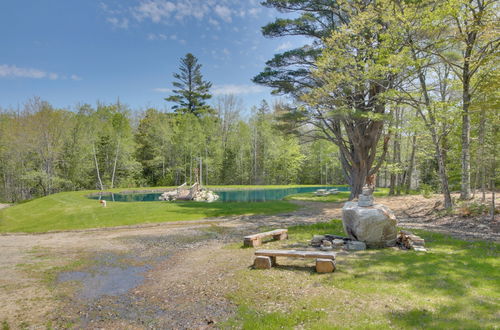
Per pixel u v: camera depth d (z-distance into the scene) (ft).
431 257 22.33
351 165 76.48
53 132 121.29
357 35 50.62
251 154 174.19
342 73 50.34
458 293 15.62
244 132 169.17
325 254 20.68
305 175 187.62
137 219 53.72
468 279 17.57
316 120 71.15
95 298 18.51
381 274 18.97
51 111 122.21
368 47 48.96
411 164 82.74
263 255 22.39
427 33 44.04
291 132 76.02
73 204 73.31
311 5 65.41
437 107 44.06
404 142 107.76
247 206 69.87
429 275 18.43
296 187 152.97
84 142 133.80
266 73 67.67
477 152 45.37
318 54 63.36
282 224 44.98
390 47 45.16
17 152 116.57
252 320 14.01
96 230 46.52
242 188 148.56
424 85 47.24
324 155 162.30
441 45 43.70
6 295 19.15
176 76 199.21
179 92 199.31
